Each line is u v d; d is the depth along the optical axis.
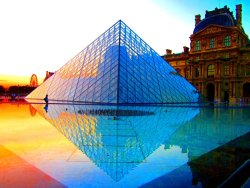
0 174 9.01
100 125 22.42
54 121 25.28
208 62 106.06
